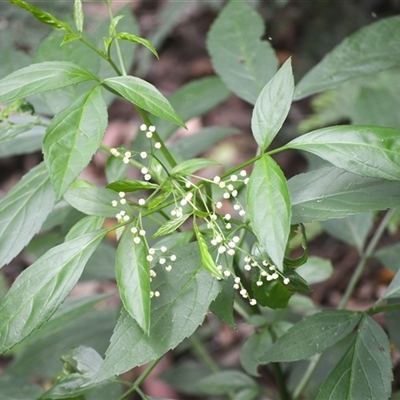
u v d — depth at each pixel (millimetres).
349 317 897
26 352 1192
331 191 873
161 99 812
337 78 1022
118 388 1072
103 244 1166
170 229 820
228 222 876
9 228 913
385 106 1249
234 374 1111
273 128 823
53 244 1112
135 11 2342
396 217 1503
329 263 1038
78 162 780
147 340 822
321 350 884
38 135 1038
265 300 865
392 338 1025
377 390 861
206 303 833
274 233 775
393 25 1030
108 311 1267
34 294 825
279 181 790
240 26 1094
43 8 1476
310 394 1179
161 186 838
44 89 818
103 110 803
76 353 930
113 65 883
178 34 2393
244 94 1073
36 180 927
